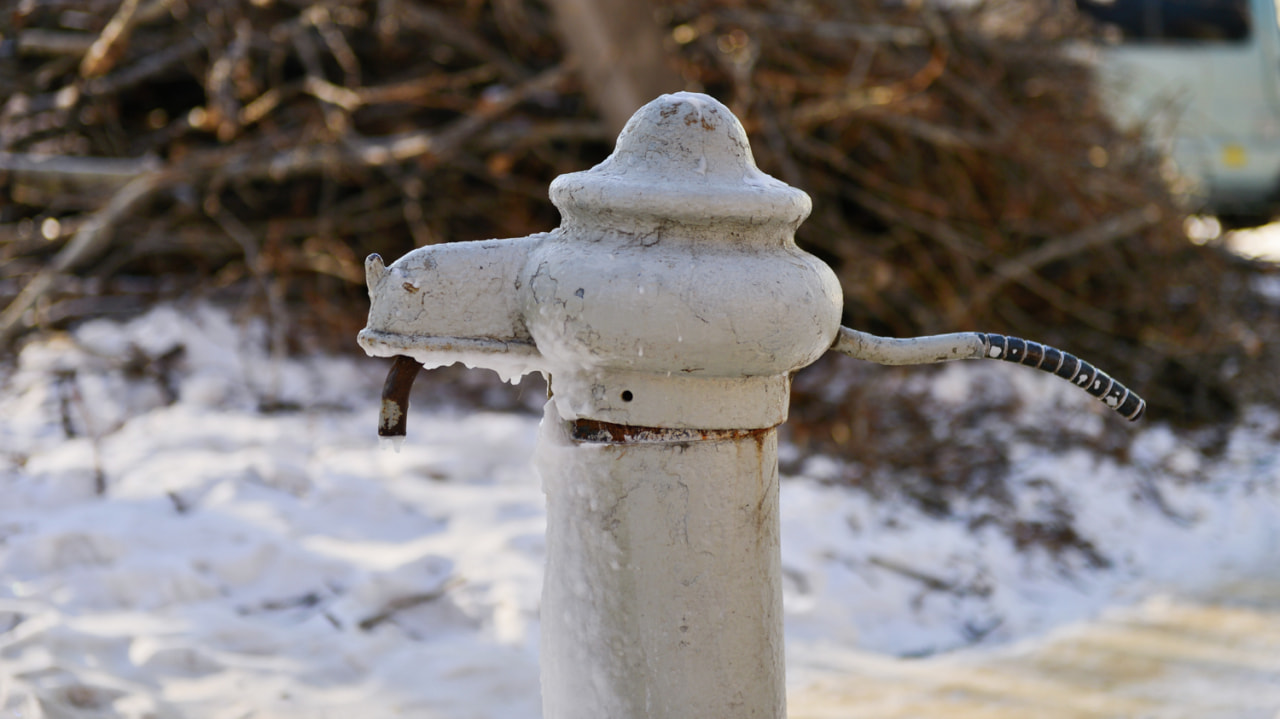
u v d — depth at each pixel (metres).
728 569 1.53
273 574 3.08
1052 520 4.03
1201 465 4.83
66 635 2.59
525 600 2.96
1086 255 5.90
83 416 4.28
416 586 3.00
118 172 5.50
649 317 1.39
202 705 2.43
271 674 2.58
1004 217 5.68
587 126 5.45
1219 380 5.65
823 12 5.80
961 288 5.83
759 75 5.48
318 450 4.11
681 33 5.54
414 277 1.51
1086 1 8.93
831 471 4.28
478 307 1.52
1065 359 1.58
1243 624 3.22
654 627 1.51
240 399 4.71
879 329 5.86
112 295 5.62
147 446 3.97
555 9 5.15
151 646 2.60
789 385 1.59
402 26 6.00
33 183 5.62
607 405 1.49
